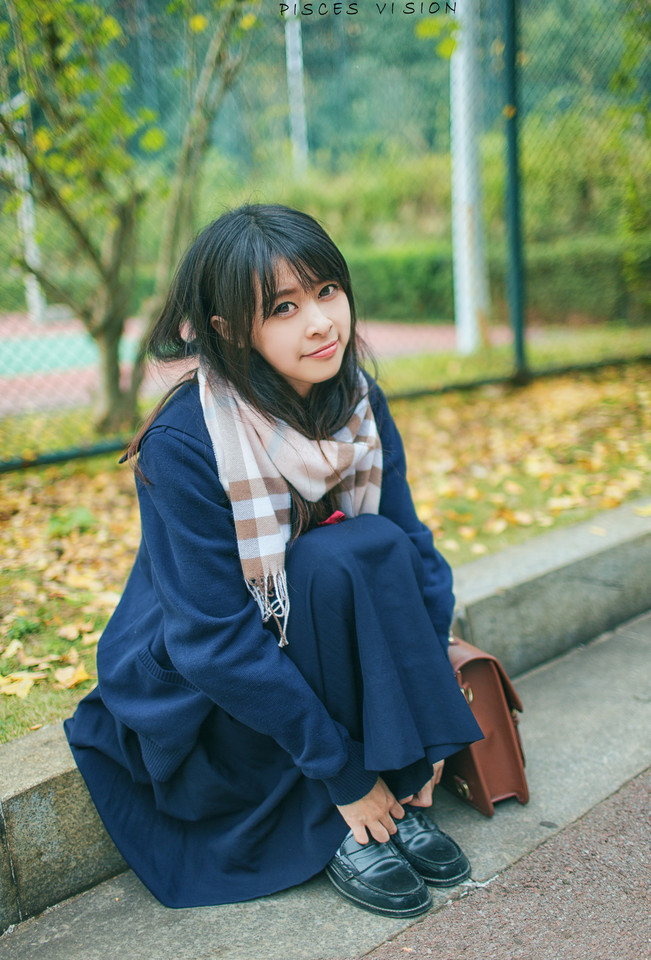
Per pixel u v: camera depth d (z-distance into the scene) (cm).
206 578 133
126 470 354
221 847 149
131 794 152
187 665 129
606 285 703
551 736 193
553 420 406
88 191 384
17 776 147
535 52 522
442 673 141
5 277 420
